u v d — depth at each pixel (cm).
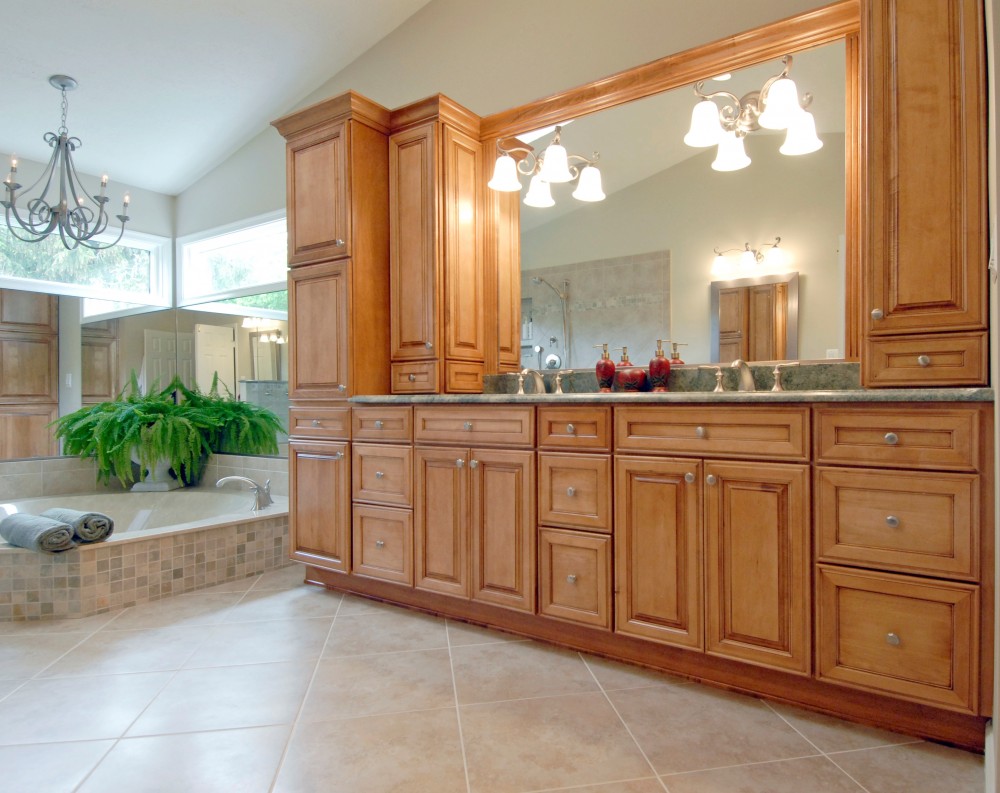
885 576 144
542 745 144
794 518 156
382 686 174
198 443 394
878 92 160
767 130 219
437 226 257
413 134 264
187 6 277
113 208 407
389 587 247
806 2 213
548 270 268
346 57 328
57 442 386
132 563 247
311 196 268
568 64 262
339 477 254
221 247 412
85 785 128
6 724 153
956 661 136
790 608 157
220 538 277
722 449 166
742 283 224
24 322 373
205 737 147
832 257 207
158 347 433
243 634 214
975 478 134
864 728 151
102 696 168
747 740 146
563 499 194
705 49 226
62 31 277
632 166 247
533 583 201
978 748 140
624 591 182
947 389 141
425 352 260
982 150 147
